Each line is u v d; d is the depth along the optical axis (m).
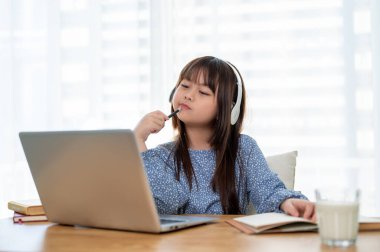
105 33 2.69
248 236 0.98
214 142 1.62
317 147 2.43
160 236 0.99
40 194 1.16
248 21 2.49
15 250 0.89
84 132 0.99
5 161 2.74
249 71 2.48
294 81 2.44
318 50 2.42
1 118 2.75
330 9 2.41
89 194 1.05
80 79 2.72
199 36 2.54
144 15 2.62
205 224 1.13
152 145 2.51
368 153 2.37
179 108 1.60
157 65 2.57
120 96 2.67
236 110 1.62
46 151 1.08
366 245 0.89
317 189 0.93
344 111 2.40
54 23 2.74
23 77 2.76
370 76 2.36
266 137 2.46
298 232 1.02
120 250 0.86
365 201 2.37
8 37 2.76
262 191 1.48
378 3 2.34
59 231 1.08
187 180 1.56
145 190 0.96
